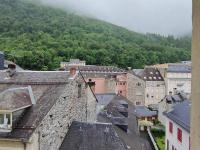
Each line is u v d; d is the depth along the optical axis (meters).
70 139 24.28
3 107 19.92
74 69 25.97
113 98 59.81
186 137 28.89
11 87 24.20
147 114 77.00
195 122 3.05
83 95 28.98
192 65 3.11
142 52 155.12
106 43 167.75
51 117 21.84
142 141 36.12
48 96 22.95
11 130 19.78
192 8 3.09
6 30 160.88
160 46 182.75
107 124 25.47
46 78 25.08
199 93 3.00
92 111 32.00
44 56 118.38
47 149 21.27
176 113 34.06
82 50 143.25
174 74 103.69
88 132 24.86
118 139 24.31
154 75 104.31
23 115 20.91
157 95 102.88
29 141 19.22
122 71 105.00
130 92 101.50
